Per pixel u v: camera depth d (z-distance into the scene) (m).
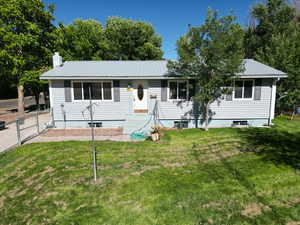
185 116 10.65
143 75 9.92
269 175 4.83
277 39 14.52
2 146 7.56
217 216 3.39
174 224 3.24
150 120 10.44
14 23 15.01
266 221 3.23
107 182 4.68
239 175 4.87
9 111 18.52
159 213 3.51
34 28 15.60
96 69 11.12
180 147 7.27
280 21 21.05
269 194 4.01
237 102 10.49
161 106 10.56
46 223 3.40
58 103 10.43
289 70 11.88
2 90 35.59
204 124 10.73
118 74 10.12
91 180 4.80
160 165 5.64
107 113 10.65
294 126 10.45
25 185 4.71
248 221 3.24
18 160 6.13
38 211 3.74
